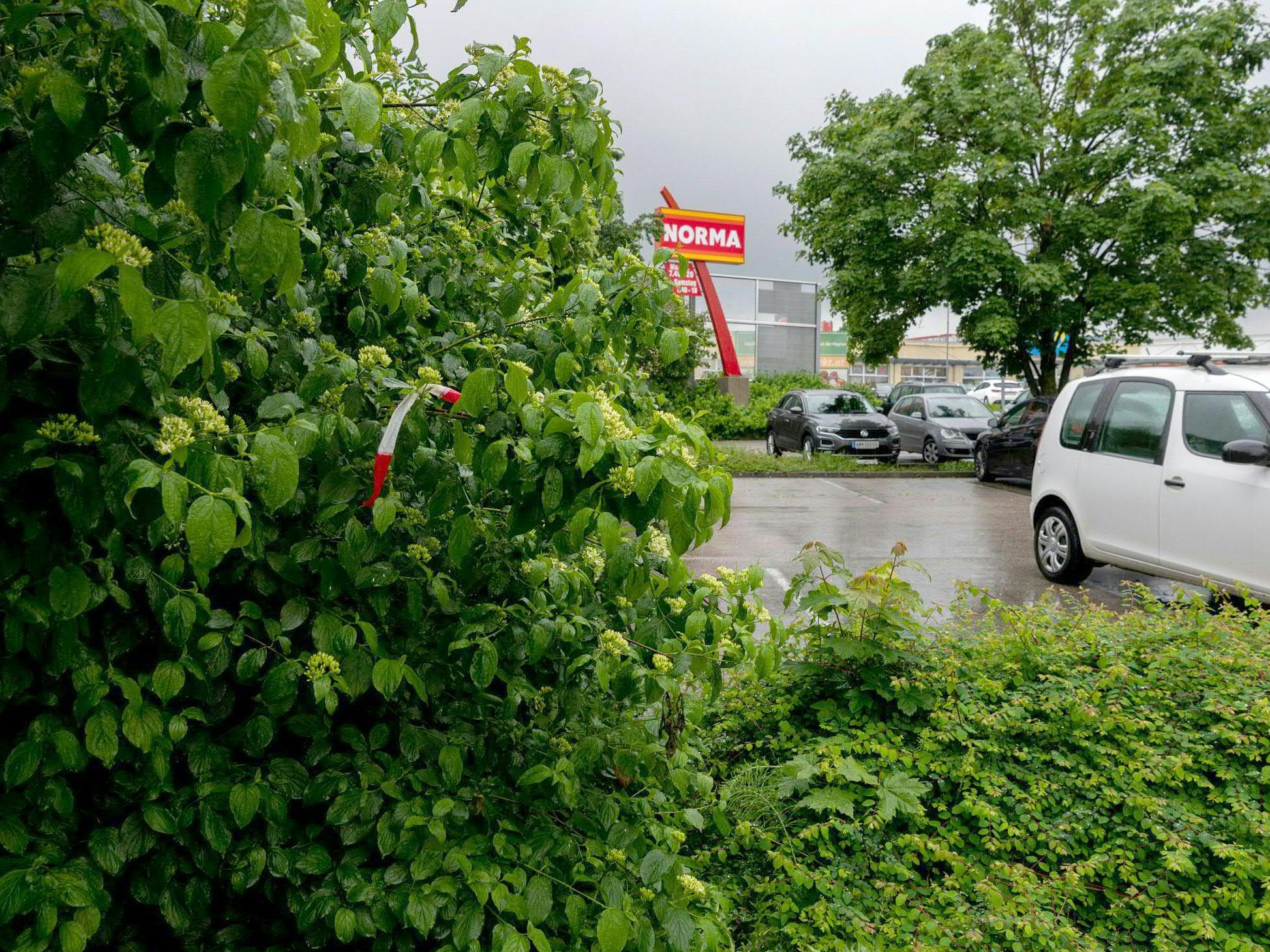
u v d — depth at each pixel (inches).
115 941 79.2
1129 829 125.0
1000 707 146.3
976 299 796.6
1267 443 245.9
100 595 66.5
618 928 78.4
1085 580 338.3
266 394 84.1
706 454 80.7
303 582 83.2
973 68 776.9
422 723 94.6
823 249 880.9
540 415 76.2
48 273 55.0
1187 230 748.6
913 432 828.6
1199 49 735.7
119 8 51.3
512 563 97.0
